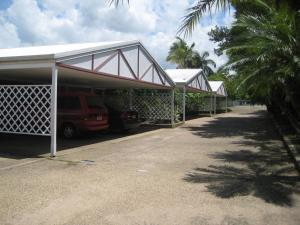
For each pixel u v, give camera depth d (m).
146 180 6.98
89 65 10.87
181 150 11.05
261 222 4.82
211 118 29.56
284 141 12.68
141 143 12.70
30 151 10.34
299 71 9.12
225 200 5.75
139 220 4.84
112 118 15.16
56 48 11.99
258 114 37.41
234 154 10.34
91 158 9.37
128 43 13.45
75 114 13.14
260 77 10.34
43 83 17.27
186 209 5.29
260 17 9.84
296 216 5.06
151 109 20.33
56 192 6.04
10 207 5.25
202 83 27.83
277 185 6.72
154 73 16.78
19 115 10.87
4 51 12.29
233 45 10.47
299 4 8.48
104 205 5.42
